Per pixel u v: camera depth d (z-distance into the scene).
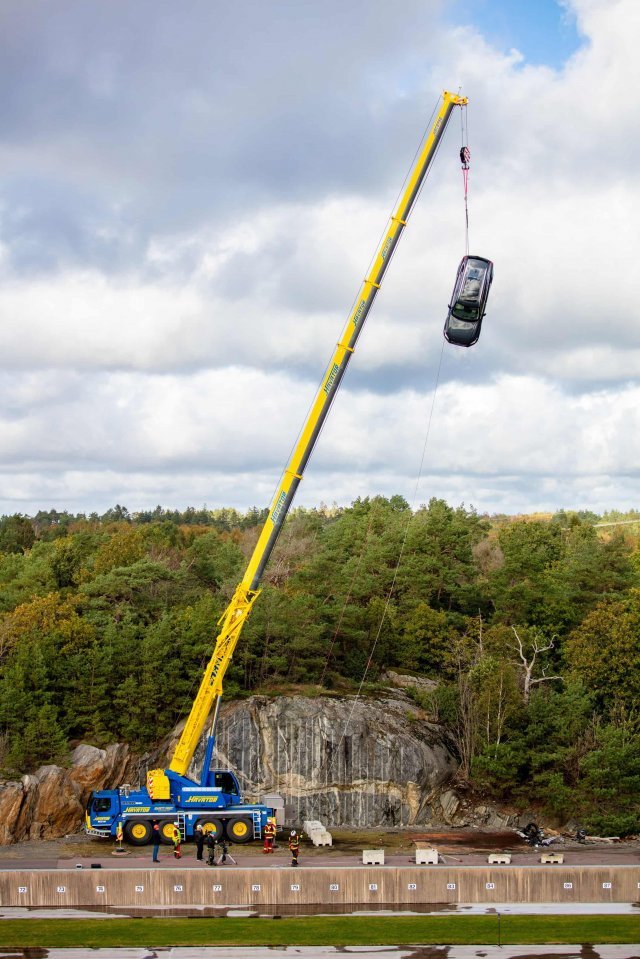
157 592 134.38
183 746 84.06
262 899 71.38
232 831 83.06
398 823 100.06
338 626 120.81
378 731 103.69
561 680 117.19
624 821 90.94
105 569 149.88
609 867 72.88
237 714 102.69
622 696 110.00
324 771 100.88
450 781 104.56
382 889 72.00
